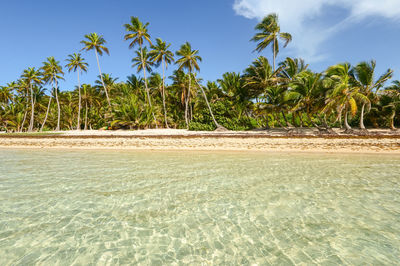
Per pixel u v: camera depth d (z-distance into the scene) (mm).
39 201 4637
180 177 6707
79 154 12586
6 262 2602
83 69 34969
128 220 3742
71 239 3139
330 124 23531
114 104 28484
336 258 2631
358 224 3479
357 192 5039
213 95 30578
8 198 4816
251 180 6281
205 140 15484
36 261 2627
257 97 25109
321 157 10531
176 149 14789
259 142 14594
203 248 2898
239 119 25562
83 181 6262
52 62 32812
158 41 29516
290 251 2799
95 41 33500
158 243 3033
